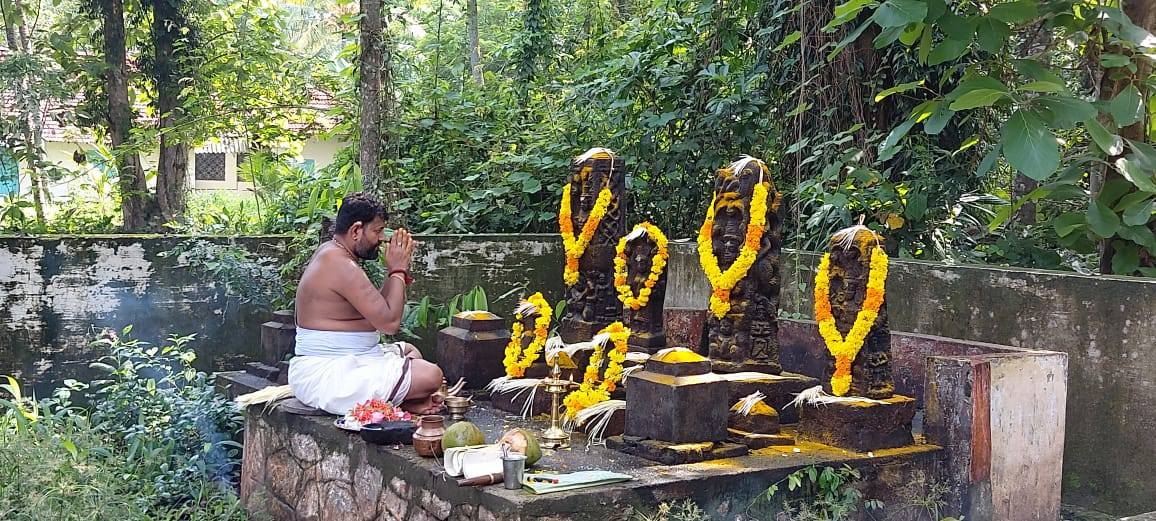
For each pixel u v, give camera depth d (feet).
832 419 13.05
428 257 23.68
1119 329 14.67
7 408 18.28
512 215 27.53
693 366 12.59
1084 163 17.31
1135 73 17.02
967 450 12.71
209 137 29.07
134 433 16.96
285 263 22.24
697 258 23.72
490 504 10.94
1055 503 13.48
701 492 11.54
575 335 16.11
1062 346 15.47
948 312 17.39
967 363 12.73
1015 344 16.21
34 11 29.91
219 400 17.94
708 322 14.76
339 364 14.78
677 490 11.37
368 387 14.62
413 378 14.82
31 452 15.23
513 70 34.65
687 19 27.86
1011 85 16.93
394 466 12.85
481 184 28.14
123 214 27.84
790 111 23.75
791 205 23.59
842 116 23.68
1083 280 15.20
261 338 19.20
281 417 15.75
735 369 14.19
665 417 12.40
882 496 12.61
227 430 18.04
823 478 12.16
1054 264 20.45
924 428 13.48
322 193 24.75
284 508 15.58
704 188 26.99
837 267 13.41
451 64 31.83
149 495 15.78
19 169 26.13
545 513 10.64
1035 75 15.39
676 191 26.94
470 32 37.73
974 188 23.84
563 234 16.33
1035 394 13.24
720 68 25.58
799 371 17.88
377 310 14.65
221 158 45.52
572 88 28.81
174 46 28.25
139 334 20.79
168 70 28.25
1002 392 12.92
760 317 14.47
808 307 20.75
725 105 25.44
